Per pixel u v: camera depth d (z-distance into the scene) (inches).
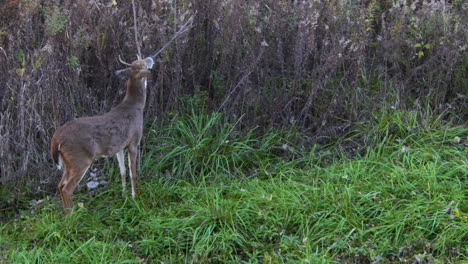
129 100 247.4
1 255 203.2
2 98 279.3
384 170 242.8
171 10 281.4
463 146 258.7
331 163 263.1
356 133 278.1
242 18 285.6
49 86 271.7
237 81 289.4
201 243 208.2
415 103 282.2
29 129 269.4
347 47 290.8
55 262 199.6
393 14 295.9
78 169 230.4
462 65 293.4
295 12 291.4
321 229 212.4
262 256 203.8
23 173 268.8
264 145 272.5
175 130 279.0
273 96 287.6
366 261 197.0
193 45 293.6
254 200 229.8
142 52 286.0
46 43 273.4
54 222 227.1
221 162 264.8
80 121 231.9
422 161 247.0
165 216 228.5
